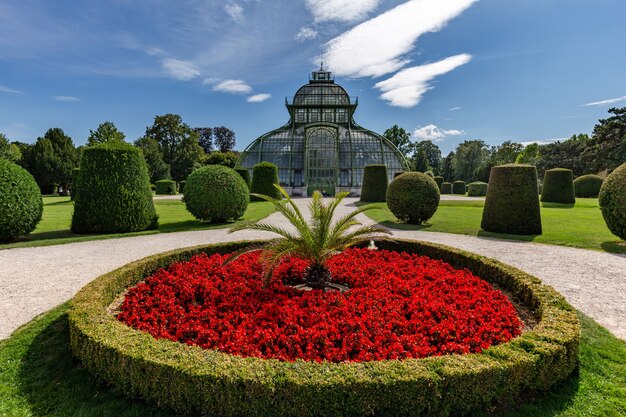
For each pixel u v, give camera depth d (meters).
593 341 4.36
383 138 48.47
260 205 26.88
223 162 62.88
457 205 27.17
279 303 4.88
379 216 19.22
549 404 3.07
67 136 51.00
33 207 11.41
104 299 4.96
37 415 3.00
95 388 3.31
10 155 47.53
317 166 45.16
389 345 3.62
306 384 2.61
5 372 3.67
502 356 3.03
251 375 2.70
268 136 48.81
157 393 2.92
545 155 60.59
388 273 6.34
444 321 4.14
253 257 7.45
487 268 6.52
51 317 5.11
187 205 16.03
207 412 2.77
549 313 4.11
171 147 63.75
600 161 46.84
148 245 10.92
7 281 7.11
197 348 3.19
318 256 5.66
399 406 2.67
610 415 2.95
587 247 10.43
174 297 5.25
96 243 11.23
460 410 2.80
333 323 4.11
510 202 12.96
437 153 95.06
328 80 50.25
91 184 12.78
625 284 6.91
